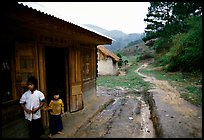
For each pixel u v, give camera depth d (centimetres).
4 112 497
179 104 942
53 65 911
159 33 3691
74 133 648
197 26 1991
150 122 785
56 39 713
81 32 701
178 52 2317
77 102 867
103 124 761
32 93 538
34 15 470
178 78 1827
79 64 878
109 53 2814
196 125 663
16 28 529
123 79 2139
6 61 538
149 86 1549
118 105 1066
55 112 634
